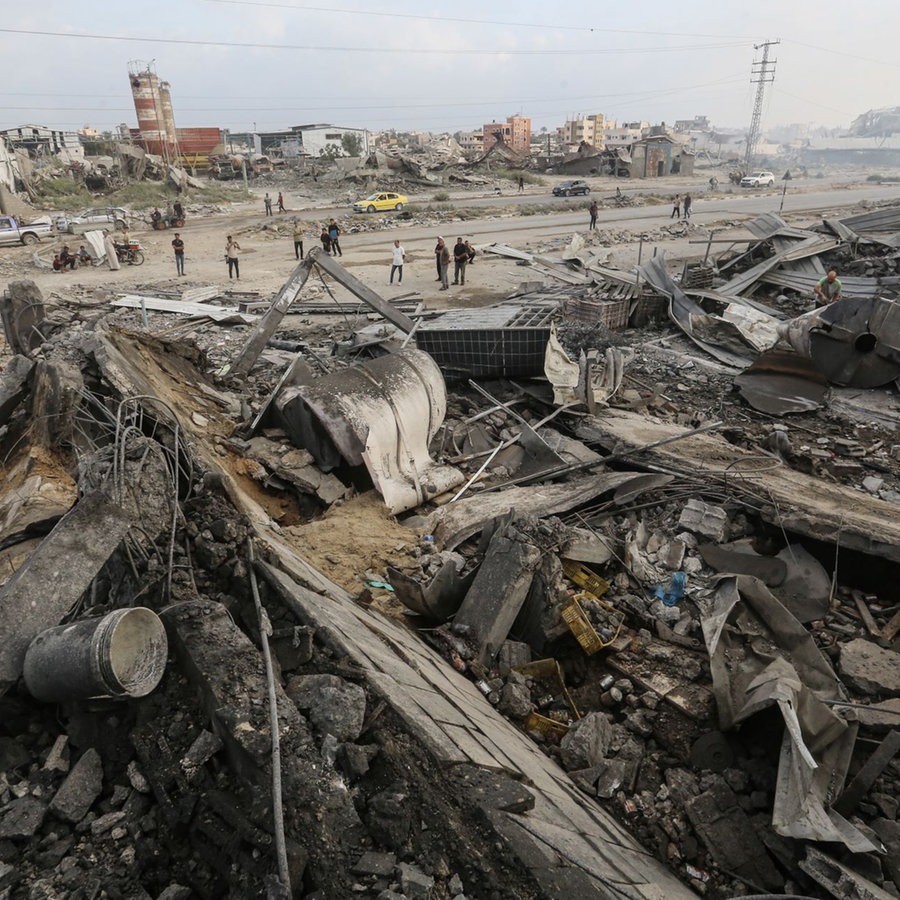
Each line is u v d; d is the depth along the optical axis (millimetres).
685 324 15125
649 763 5109
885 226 22219
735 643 5410
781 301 17594
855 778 4598
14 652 3867
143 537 4605
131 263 26641
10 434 8445
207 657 3922
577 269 21719
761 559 7211
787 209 40844
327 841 3146
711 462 8891
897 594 6863
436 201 47719
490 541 6668
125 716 3879
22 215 40312
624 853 3980
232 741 3504
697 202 47156
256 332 11828
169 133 68000
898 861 4234
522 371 11789
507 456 9766
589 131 120750
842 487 8438
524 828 3314
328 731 3637
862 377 12031
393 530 7816
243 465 8586
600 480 8641
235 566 4801
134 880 3258
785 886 4215
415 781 3479
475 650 5867
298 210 45719
